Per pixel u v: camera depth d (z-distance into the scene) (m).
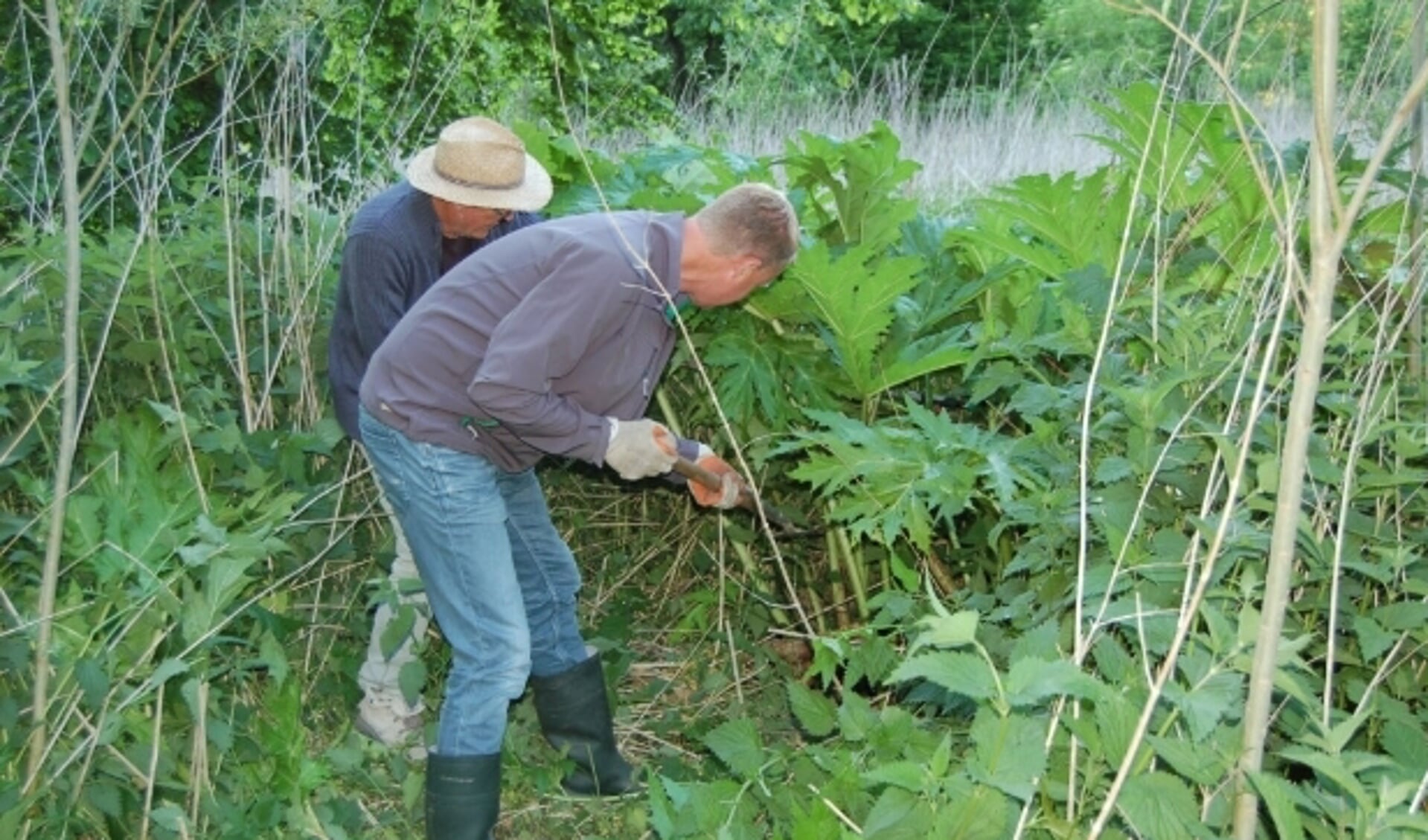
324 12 3.58
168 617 3.15
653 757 3.96
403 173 4.79
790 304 3.70
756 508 3.70
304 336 4.18
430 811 3.28
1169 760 1.94
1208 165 3.49
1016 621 2.76
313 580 4.00
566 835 3.57
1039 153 6.87
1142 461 2.54
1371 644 2.38
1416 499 2.90
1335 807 1.94
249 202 5.23
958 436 2.97
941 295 3.73
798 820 2.35
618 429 3.12
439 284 3.18
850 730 2.63
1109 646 2.20
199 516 3.04
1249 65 3.19
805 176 4.06
